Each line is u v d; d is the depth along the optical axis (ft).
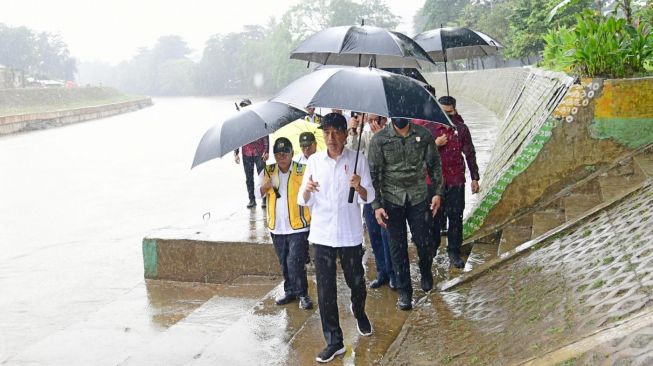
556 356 11.23
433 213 18.22
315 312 19.60
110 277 29.73
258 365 15.89
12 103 185.26
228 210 32.48
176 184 57.82
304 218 19.35
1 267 31.71
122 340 21.02
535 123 26.53
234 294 23.75
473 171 21.36
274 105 18.52
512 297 16.31
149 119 186.50
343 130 15.47
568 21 70.08
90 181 60.95
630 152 22.04
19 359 19.75
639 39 23.38
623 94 21.88
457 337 15.23
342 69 14.80
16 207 48.01
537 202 23.08
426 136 17.71
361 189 15.61
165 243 26.37
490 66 189.67
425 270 19.38
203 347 18.12
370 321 18.06
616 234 16.14
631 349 9.98
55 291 27.84
